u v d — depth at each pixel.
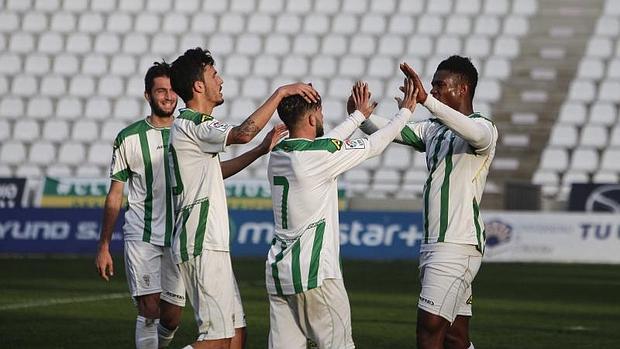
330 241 20.12
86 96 92.31
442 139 22.38
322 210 20.09
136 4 98.25
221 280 21.73
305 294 19.98
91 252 66.56
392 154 84.19
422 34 94.44
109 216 26.31
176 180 21.72
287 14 96.44
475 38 93.69
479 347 32.44
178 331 35.19
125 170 26.47
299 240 20.02
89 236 66.56
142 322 26.12
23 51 95.81
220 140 20.81
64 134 89.56
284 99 20.39
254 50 94.44
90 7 98.25
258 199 66.31
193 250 21.55
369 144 20.33
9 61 95.06
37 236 66.88
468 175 21.91
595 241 64.50
